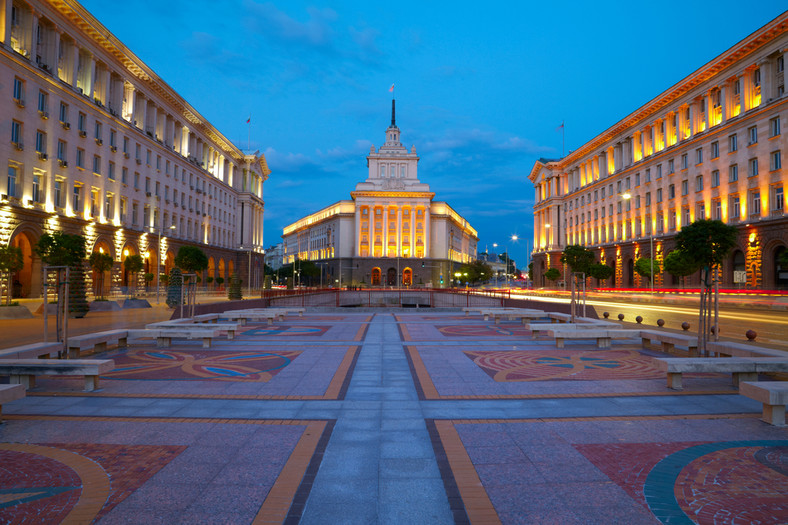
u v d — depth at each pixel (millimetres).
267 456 5715
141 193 53375
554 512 4398
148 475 5160
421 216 118500
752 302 38438
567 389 9172
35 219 36875
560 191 93812
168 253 59688
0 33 33312
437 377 10266
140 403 8117
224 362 12070
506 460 5621
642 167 63781
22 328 20000
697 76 51469
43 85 37562
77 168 41875
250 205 92000
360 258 115062
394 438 6367
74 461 5551
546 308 26594
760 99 43938
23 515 4281
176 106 62562
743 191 45594
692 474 5230
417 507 4477
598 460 5625
